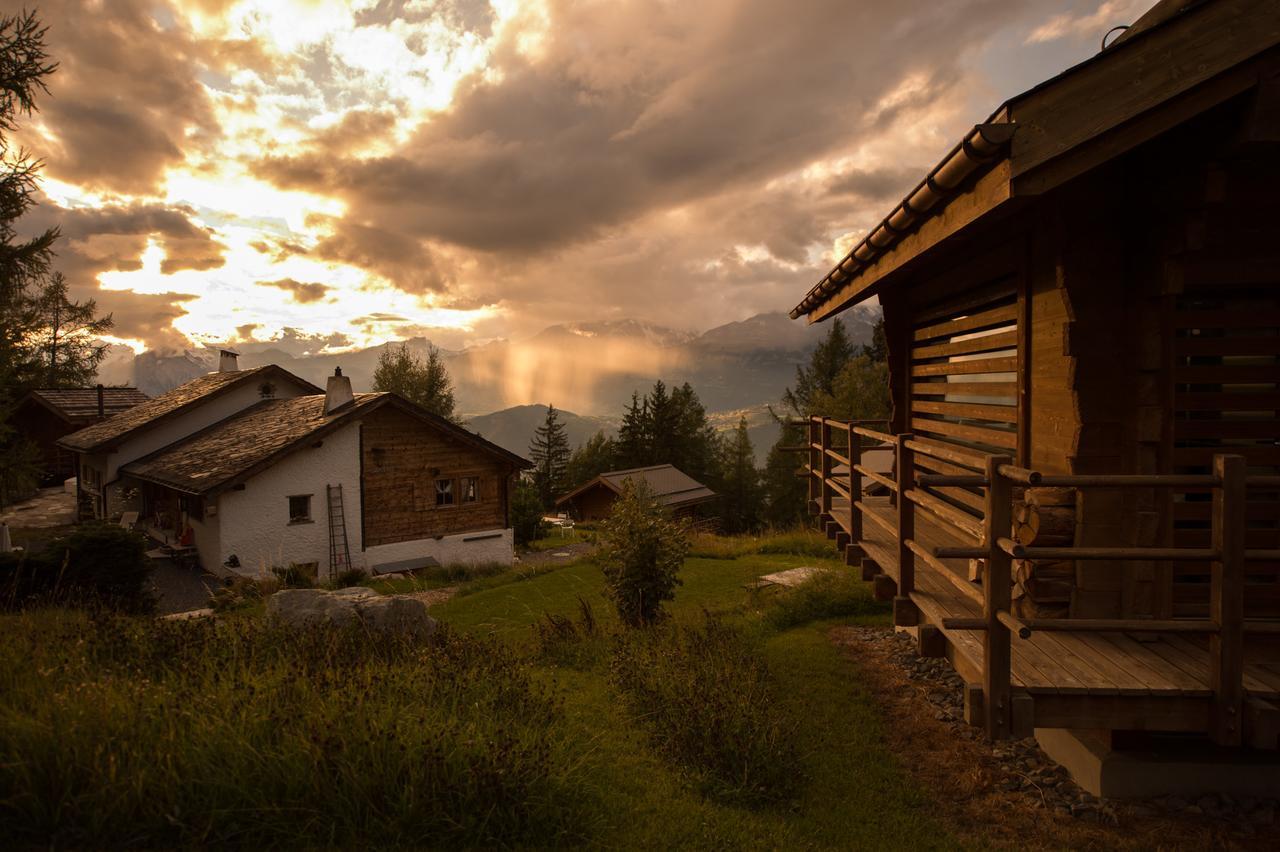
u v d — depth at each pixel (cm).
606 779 473
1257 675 405
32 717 375
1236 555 357
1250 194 456
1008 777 527
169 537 2428
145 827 334
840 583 1105
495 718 506
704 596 1295
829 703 686
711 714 539
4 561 1101
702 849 399
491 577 1900
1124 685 383
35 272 1506
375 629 739
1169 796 464
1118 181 464
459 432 2525
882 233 548
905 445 521
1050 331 490
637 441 6238
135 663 509
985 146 379
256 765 367
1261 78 380
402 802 363
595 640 905
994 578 377
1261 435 469
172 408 2822
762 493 5906
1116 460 465
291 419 2478
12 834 322
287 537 2209
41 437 3794
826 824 456
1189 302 471
